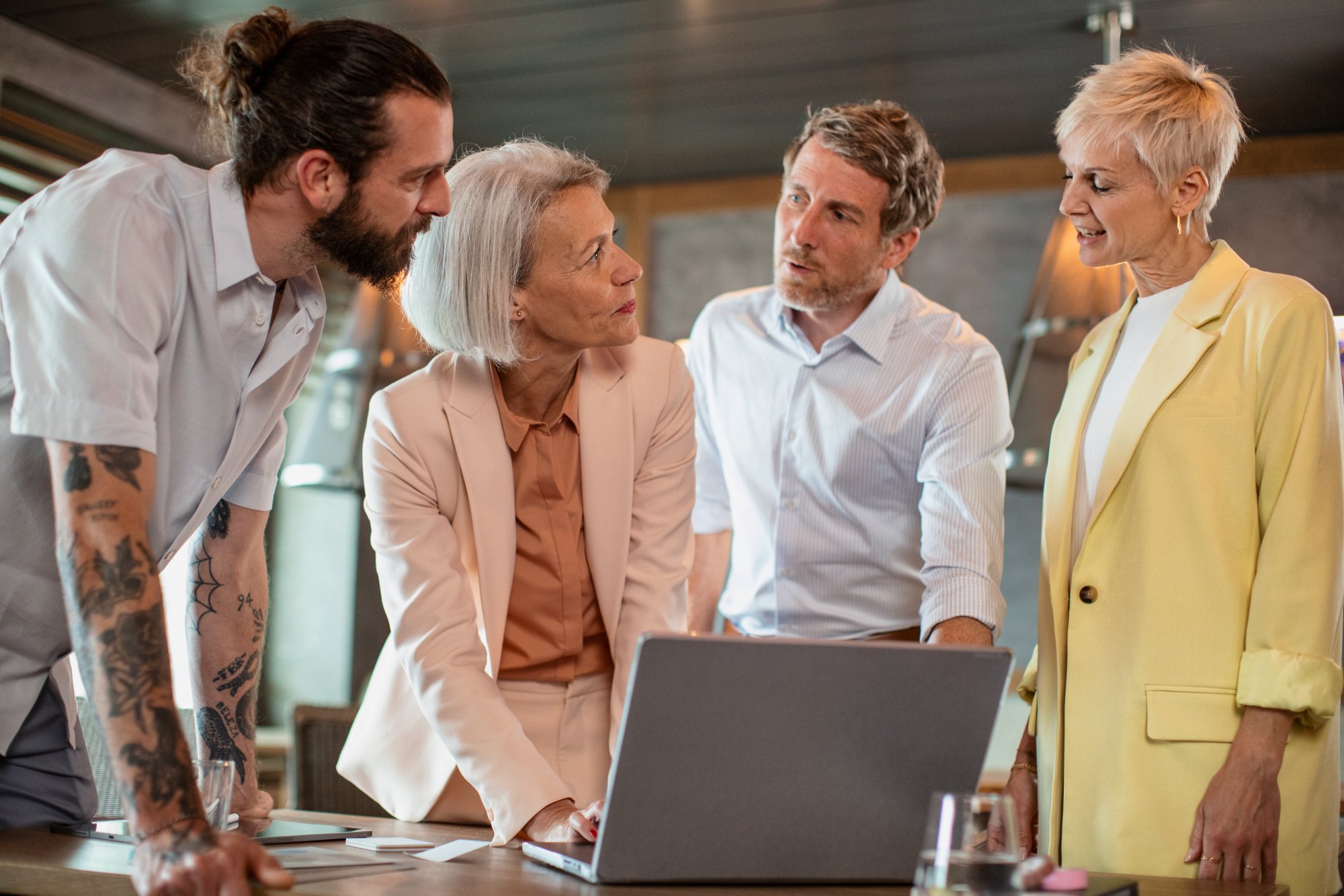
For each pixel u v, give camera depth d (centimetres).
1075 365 241
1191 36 375
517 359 211
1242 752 194
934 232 496
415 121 179
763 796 146
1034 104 432
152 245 171
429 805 212
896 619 271
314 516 579
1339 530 200
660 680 137
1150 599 208
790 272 266
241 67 177
